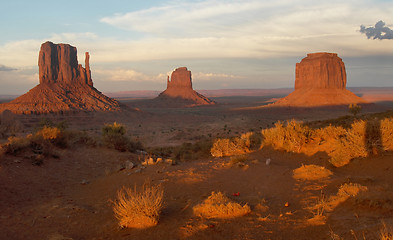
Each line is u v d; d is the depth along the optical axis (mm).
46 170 10750
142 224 5203
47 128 15492
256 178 8641
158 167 11125
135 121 178500
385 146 8805
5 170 9406
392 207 4512
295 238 4098
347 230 3969
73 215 6207
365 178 6820
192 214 5645
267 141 15055
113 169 12180
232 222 4977
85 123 162625
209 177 9102
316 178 7844
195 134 84938
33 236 5043
